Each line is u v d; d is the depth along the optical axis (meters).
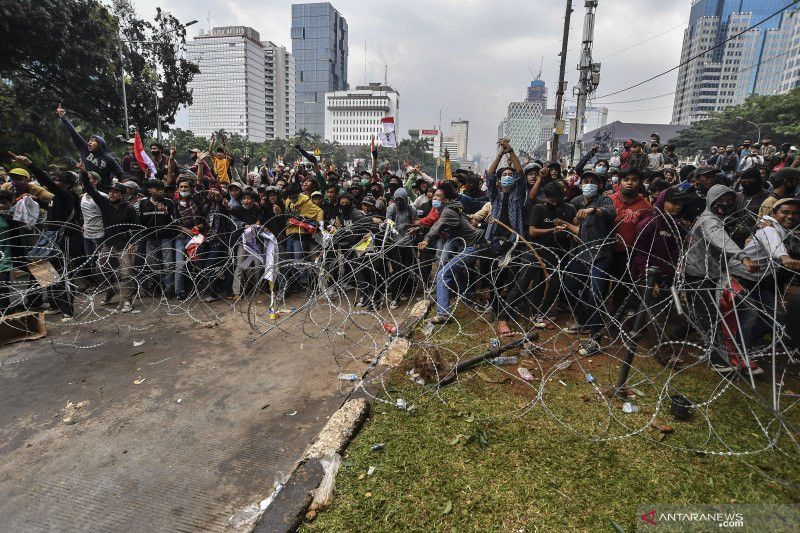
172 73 31.73
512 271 4.95
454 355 4.26
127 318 5.66
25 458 2.99
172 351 4.67
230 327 5.35
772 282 3.70
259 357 4.52
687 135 56.78
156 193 6.28
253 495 2.65
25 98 22.03
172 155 8.29
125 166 9.20
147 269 6.31
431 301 5.88
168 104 31.30
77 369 4.26
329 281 6.03
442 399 3.51
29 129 21.38
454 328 5.00
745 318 3.68
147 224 6.20
